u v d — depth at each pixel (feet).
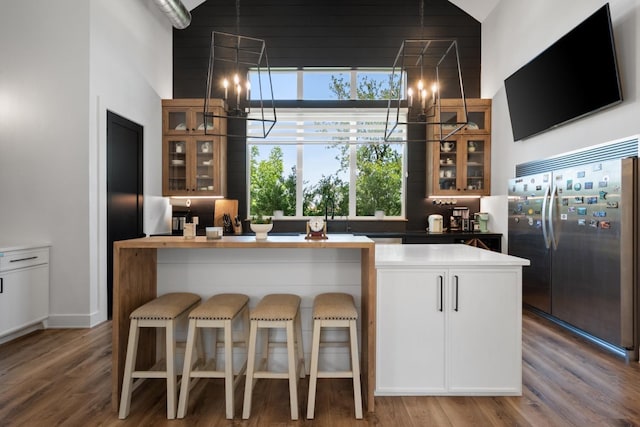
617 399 7.18
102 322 12.14
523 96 13.56
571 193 11.15
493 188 16.65
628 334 9.14
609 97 9.71
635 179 9.07
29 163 11.65
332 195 18.48
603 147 10.03
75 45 11.64
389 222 18.07
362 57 18.08
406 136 18.08
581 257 10.73
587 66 10.37
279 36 18.16
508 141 15.35
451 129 16.88
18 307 10.41
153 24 16.05
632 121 9.29
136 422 6.44
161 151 16.76
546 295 12.39
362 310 8.00
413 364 7.39
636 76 9.19
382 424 6.38
